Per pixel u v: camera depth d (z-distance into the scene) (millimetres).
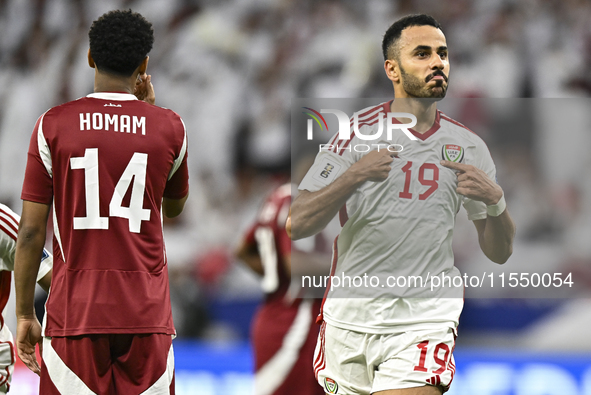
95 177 8977
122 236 9016
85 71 31469
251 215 26969
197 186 27906
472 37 28812
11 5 33688
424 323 9812
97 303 8906
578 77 28500
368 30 29266
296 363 14773
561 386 16031
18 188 30391
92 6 32562
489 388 16188
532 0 29406
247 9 31062
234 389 17391
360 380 10148
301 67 29234
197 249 25625
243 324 23312
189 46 30641
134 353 9062
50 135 9016
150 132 9242
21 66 32844
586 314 17922
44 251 10109
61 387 8969
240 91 29500
